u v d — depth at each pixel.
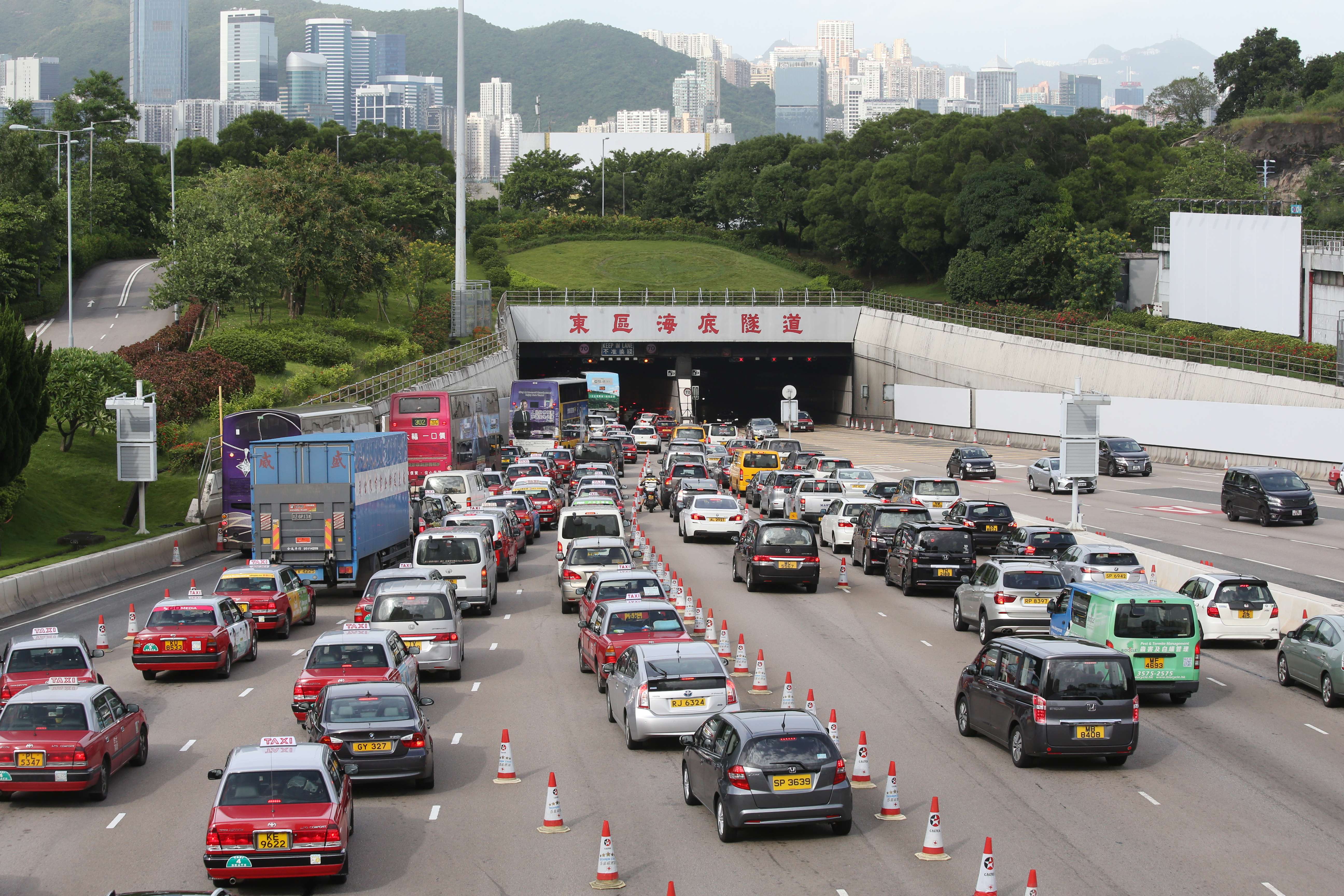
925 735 22.27
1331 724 23.09
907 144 149.75
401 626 26.61
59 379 56.38
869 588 39.50
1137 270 102.62
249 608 31.34
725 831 16.83
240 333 75.31
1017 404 89.12
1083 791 19.05
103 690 20.16
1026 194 113.31
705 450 80.81
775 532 38.06
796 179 152.88
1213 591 30.20
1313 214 103.06
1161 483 64.38
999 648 21.59
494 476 60.41
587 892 15.12
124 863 16.30
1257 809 18.14
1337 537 45.16
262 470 36.66
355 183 99.12
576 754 21.38
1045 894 14.79
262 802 15.30
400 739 18.92
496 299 114.31
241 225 82.31
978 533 45.09
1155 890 14.91
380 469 39.78
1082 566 34.38
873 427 110.56
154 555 44.88
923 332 102.94
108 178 126.19
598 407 102.62
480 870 16.00
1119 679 19.94
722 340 108.25
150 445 47.56
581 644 27.77
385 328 95.06
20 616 35.25
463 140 93.81
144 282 103.19
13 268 85.62
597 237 152.25
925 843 16.27
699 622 32.72
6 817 18.31
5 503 45.62
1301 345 72.69
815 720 17.56
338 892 15.27
